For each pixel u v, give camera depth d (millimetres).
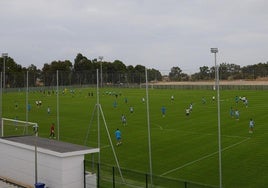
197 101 82250
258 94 98562
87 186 23641
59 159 22906
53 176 23438
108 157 34188
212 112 62375
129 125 51656
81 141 41688
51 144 25500
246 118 54469
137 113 64125
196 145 37875
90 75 152875
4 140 27391
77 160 23344
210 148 36281
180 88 133000
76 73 150500
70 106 76750
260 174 27562
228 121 52219
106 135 44781
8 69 159750
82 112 66688
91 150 23797
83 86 141125
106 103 81375
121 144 39531
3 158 27812
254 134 42188
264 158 31812
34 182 24953
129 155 34844
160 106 74000
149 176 26672
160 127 49344
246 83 148875
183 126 49469
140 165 31328
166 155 34438
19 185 25781
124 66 198125
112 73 168375
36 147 23438
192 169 29656
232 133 43219
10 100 91750
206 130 45812
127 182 25484
